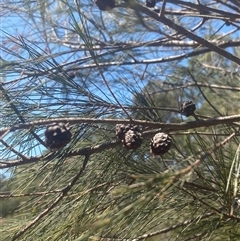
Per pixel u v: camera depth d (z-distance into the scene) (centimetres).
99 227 17
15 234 27
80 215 28
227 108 62
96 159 30
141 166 30
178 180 19
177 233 33
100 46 46
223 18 37
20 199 36
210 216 29
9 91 25
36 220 26
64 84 26
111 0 28
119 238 28
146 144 30
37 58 26
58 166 28
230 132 33
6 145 24
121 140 27
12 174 28
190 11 44
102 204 29
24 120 25
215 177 29
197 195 30
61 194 28
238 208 28
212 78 66
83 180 30
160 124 27
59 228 28
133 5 21
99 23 48
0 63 24
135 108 28
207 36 60
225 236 30
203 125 28
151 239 36
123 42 47
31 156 26
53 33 51
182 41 52
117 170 29
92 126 28
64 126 24
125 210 17
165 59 49
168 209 29
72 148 27
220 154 27
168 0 38
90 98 27
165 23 31
